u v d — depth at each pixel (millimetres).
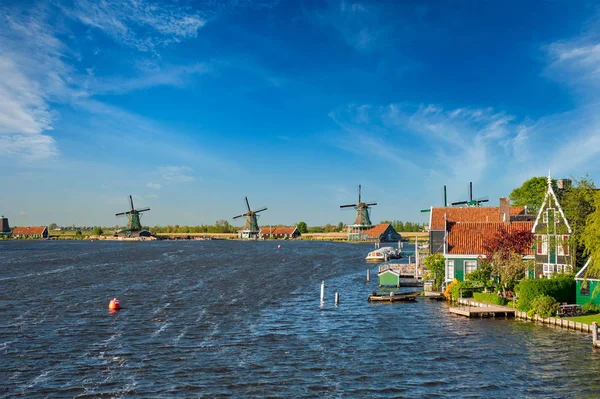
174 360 35625
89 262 115000
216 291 67875
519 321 48031
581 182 57094
